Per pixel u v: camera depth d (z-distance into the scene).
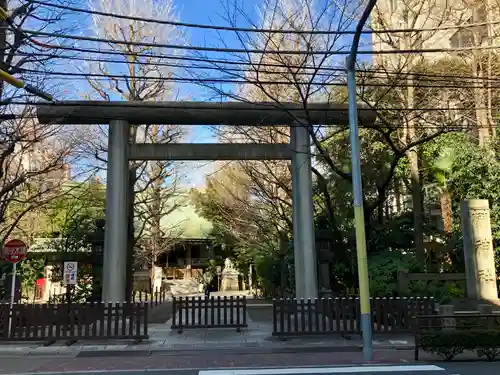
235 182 27.66
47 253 22.14
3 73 8.40
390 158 20.55
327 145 21.25
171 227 34.97
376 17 19.73
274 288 28.89
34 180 23.08
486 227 15.04
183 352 11.09
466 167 17.86
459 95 21.84
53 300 17.73
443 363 9.42
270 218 26.66
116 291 13.93
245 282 37.88
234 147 15.16
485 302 14.03
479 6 21.05
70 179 24.88
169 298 31.89
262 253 30.39
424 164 21.34
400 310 12.54
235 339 12.70
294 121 15.05
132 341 12.38
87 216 22.19
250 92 18.34
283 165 23.23
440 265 19.86
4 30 11.88
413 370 8.69
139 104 14.71
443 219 20.20
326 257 16.05
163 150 14.96
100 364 9.77
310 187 14.98
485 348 9.60
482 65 20.47
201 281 37.41
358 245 10.24
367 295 10.05
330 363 9.58
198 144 15.09
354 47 10.27
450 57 22.73
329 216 20.03
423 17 22.41
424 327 10.01
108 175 14.50
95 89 21.36
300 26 14.52
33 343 12.12
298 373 8.56
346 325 12.54
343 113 15.09
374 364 9.38
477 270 14.71
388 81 16.70
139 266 34.66
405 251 20.22
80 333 12.02
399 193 24.19
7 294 16.64
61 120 14.54
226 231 33.16
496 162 17.16
